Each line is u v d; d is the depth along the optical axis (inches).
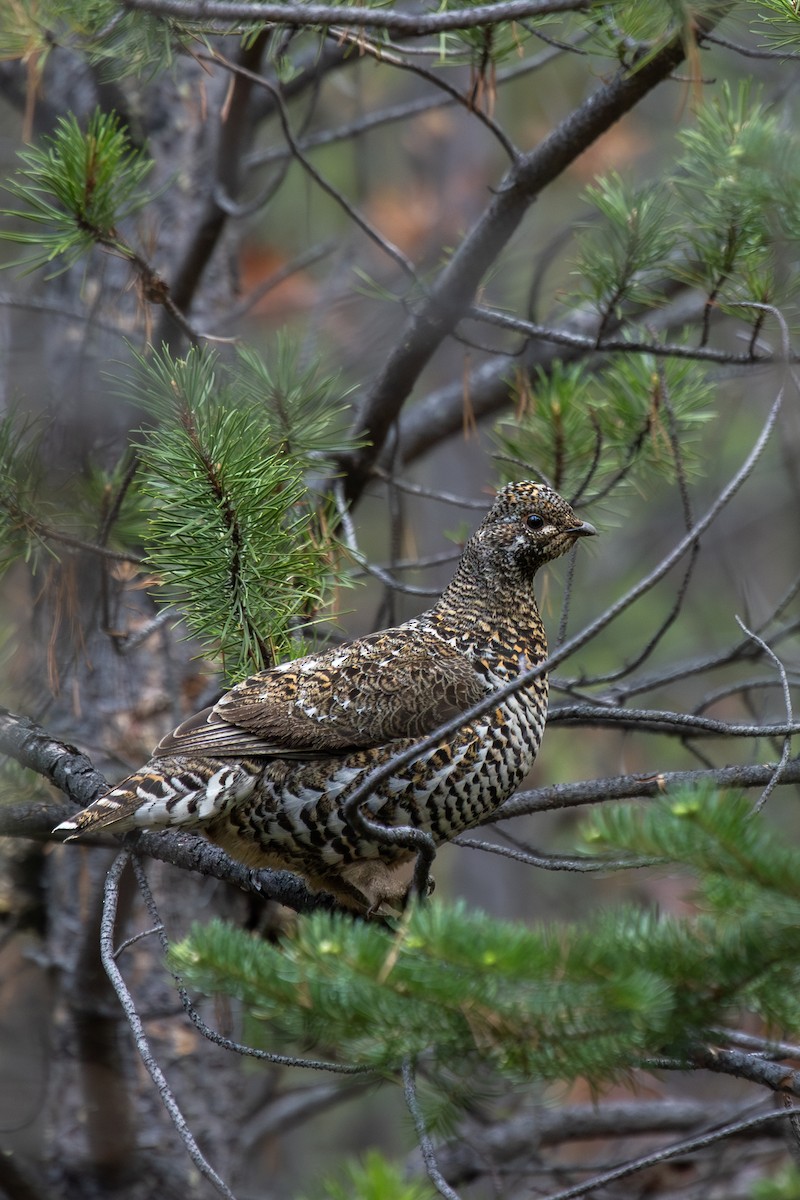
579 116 345.7
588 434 407.5
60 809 327.9
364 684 311.9
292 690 312.5
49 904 480.1
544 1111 513.3
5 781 356.5
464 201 772.6
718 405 706.2
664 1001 179.9
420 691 312.3
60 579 360.5
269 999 191.8
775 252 331.9
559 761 735.7
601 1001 183.9
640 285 358.3
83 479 361.7
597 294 358.0
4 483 319.6
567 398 402.3
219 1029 433.7
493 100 355.3
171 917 468.8
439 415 536.1
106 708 470.0
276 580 303.7
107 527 339.6
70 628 386.0
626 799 334.0
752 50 311.3
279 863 319.6
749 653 415.5
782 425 461.1
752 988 188.9
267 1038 241.9
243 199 594.6
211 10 294.0
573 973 183.3
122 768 454.6
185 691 484.1
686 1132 512.4
